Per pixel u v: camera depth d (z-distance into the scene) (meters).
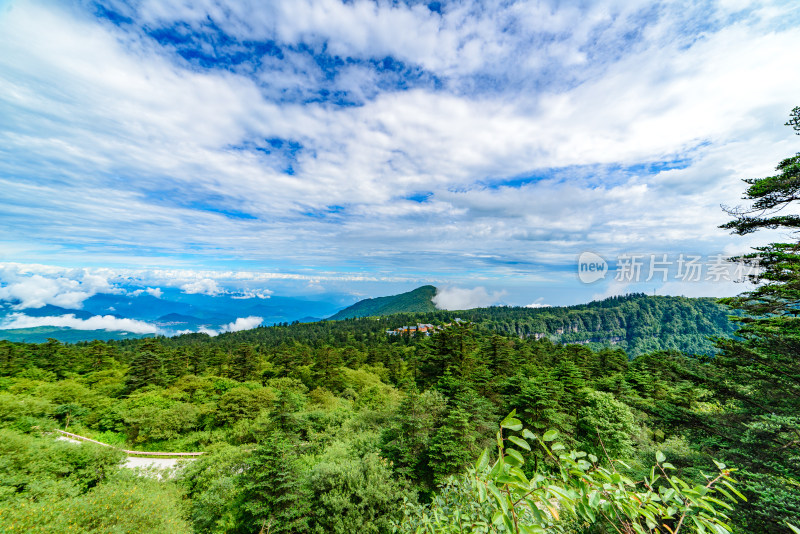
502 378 26.89
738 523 7.53
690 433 10.55
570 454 2.17
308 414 22.14
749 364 9.70
